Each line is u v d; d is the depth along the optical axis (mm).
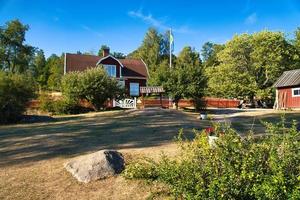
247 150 6504
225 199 5934
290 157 5992
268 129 7113
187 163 6773
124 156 9992
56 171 9234
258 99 52688
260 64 51500
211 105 50750
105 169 8812
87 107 32969
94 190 8141
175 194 6773
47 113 30641
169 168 7027
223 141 6613
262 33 51781
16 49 81438
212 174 6336
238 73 52781
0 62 79625
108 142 12469
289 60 53562
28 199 7789
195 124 17203
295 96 34688
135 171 8562
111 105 36562
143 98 41312
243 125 18203
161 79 37094
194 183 6445
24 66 82750
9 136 14703
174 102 38000
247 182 5996
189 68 36812
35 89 25953
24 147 12250
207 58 122000
